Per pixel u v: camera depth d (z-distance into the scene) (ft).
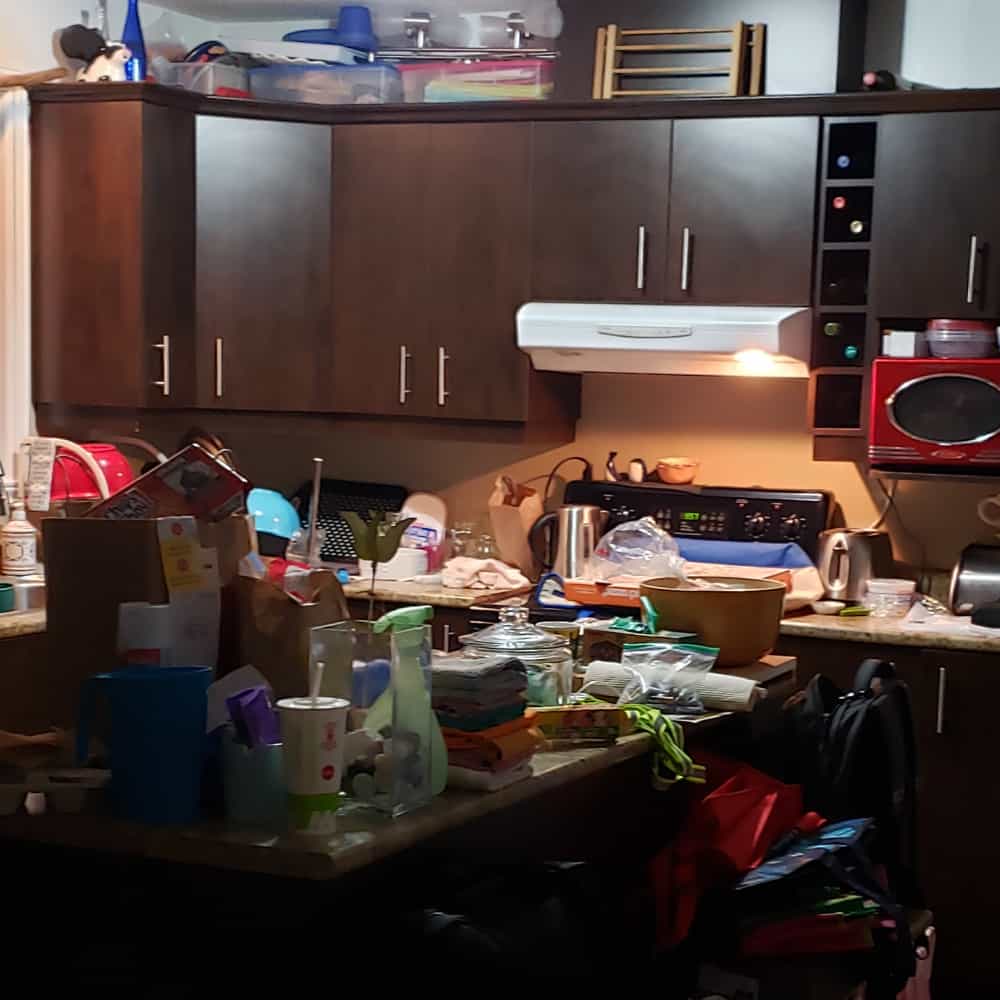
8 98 14.17
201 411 14.73
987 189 13.01
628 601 12.43
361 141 14.64
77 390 14.40
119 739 6.30
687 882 8.05
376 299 14.70
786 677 9.83
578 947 7.06
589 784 8.87
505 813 8.36
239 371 14.71
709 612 9.45
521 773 6.97
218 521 7.22
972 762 12.16
